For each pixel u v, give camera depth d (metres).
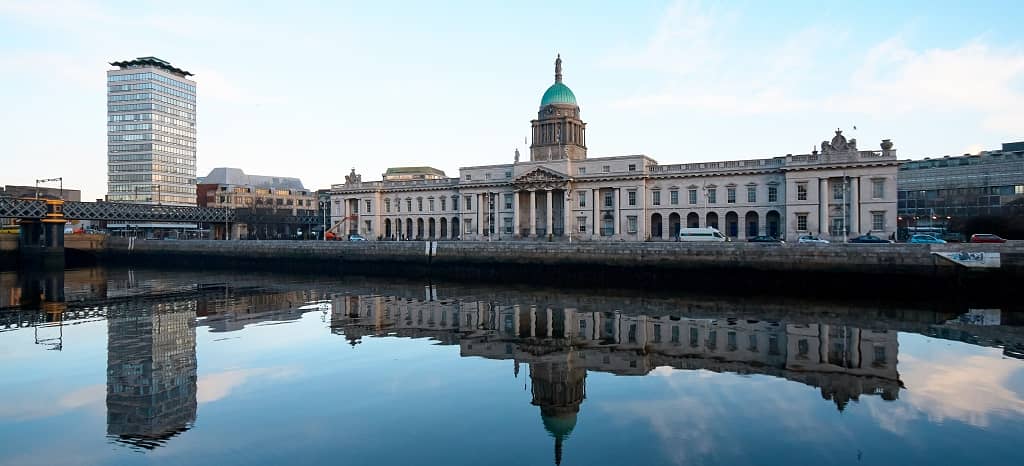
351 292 63.00
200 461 18.12
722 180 97.69
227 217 137.75
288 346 34.03
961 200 134.25
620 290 63.56
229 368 28.98
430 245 81.12
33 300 56.88
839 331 37.62
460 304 52.28
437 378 26.94
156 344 34.91
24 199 101.06
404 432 20.33
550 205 109.38
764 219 94.31
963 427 20.53
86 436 20.20
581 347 33.59
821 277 56.06
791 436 19.81
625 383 26.03
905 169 150.38
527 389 25.19
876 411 22.19
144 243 109.44
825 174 88.31
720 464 17.69
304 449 18.94
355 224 133.00
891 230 83.88
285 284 72.75
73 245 113.00
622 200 104.44
